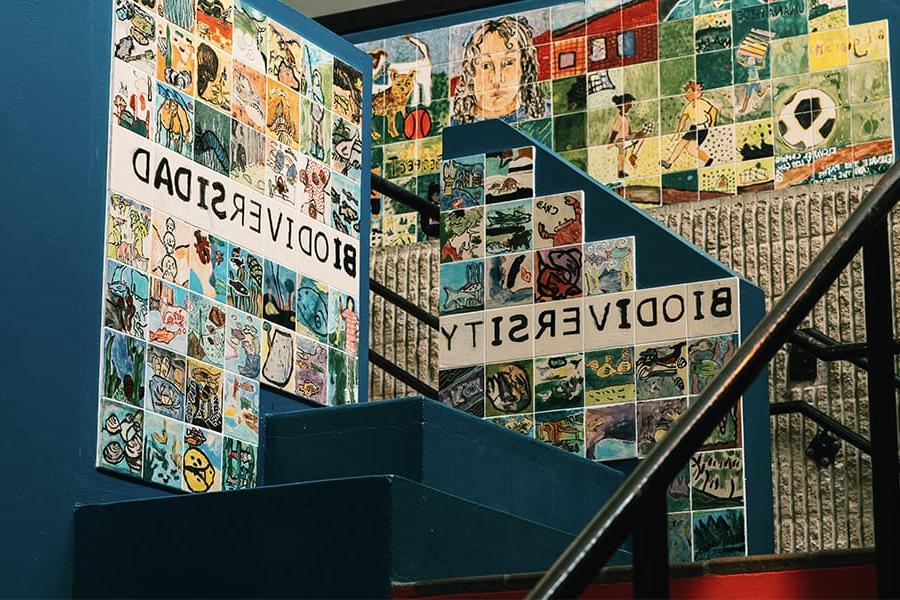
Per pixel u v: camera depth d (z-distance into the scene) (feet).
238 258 16.08
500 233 18.80
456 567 13.38
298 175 17.13
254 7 16.83
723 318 17.53
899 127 22.21
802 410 19.89
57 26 14.56
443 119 24.94
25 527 13.61
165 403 14.93
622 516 8.54
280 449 15.67
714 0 23.49
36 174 14.16
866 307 9.91
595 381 17.99
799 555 11.92
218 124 16.11
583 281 18.28
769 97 22.93
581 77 24.12
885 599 9.59
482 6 25.00
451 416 14.88
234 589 13.21
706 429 8.93
